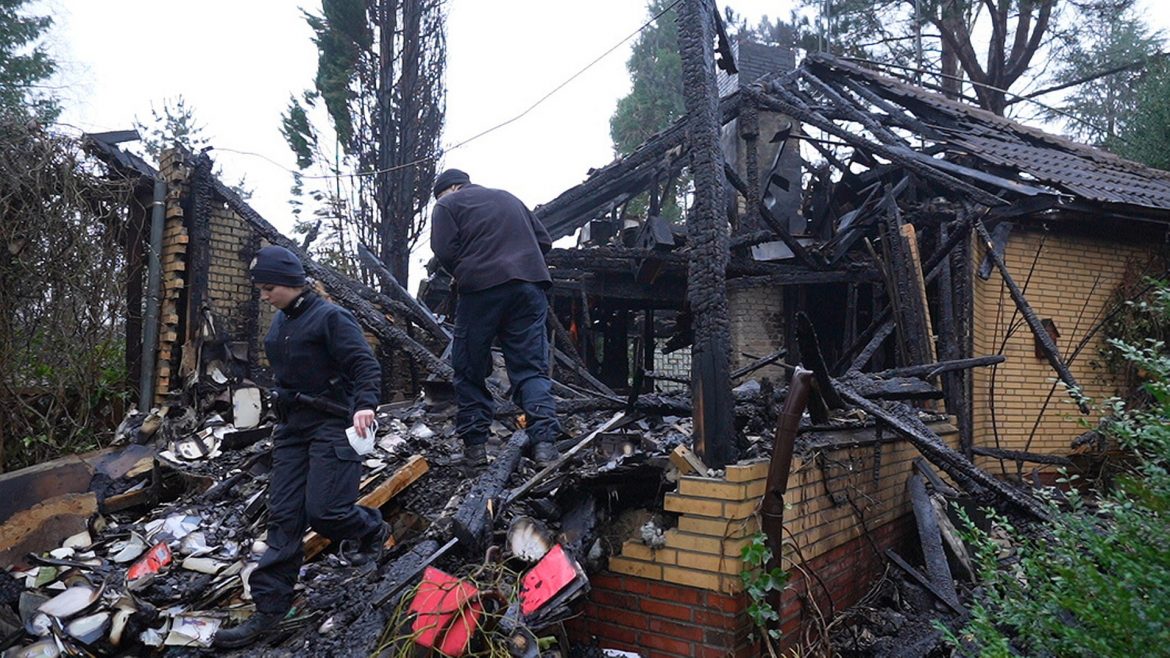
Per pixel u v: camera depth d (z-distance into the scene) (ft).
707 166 13.10
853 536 16.16
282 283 10.43
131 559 12.98
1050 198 25.16
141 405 21.22
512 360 13.56
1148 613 8.21
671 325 44.01
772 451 12.79
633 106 89.71
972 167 29.35
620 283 32.50
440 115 41.96
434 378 19.48
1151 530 9.11
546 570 10.65
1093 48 56.80
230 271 22.50
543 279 13.33
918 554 18.90
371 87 41.29
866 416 17.63
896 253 24.23
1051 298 28.76
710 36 13.61
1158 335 28.50
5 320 19.63
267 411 19.92
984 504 16.60
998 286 27.84
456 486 13.82
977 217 24.68
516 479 13.29
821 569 14.93
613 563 13.58
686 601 12.77
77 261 20.63
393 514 13.78
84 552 13.24
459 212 13.30
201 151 22.33
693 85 13.26
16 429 19.76
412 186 41.11
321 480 10.32
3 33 56.90
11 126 19.86
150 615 11.00
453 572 10.77
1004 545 16.71
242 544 13.25
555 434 13.20
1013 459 24.20
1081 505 11.41
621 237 34.68
